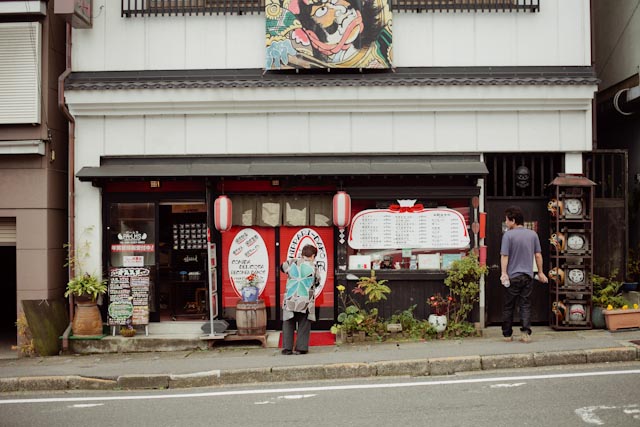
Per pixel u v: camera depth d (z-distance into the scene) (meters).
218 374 8.47
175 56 11.20
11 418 7.04
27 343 10.65
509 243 9.38
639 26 11.93
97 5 11.24
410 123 10.98
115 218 11.22
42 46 10.98
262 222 11.09
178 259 11.52
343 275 10.88
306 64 10.84
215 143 11.08
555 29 11.05
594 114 11.16
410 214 10.97
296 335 10.14
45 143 10.94
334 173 10.40
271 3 10.89
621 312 10.19
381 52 10.84
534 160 11.19
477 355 8.57
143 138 11.11
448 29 11.07
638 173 12.69
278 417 6.63
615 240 11.10
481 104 10.84
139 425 6.55
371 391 7.59
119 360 9.92
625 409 6.39
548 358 8.48
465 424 6.12
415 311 10.83
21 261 10.89
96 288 10.70
